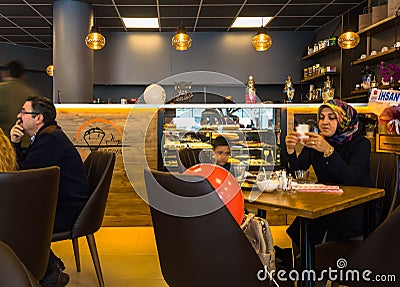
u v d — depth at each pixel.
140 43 7.54
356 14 5.94
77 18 5.56
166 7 5.94
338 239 2.23
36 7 5.85
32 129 2.65
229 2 5.73
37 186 1.75
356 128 2.47
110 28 7.21
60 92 5.56
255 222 1.52
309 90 7.43
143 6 5.87
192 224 1.42
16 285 0.59
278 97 7.82
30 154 2.44
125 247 3.62
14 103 8.29
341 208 1.76
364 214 2.14
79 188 2.53
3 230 1.68
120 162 4.40
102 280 2.61
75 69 5.57
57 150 2.46
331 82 6.00
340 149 2.48
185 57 7.58
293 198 1.85
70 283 2.76
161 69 7.54
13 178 1.67
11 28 7.02
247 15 6.43
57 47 5.56
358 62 5.35
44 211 1.81
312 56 7.12
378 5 5.34
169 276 1.65
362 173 2.31
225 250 1.41
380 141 4.21
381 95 4.04
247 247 1.41
